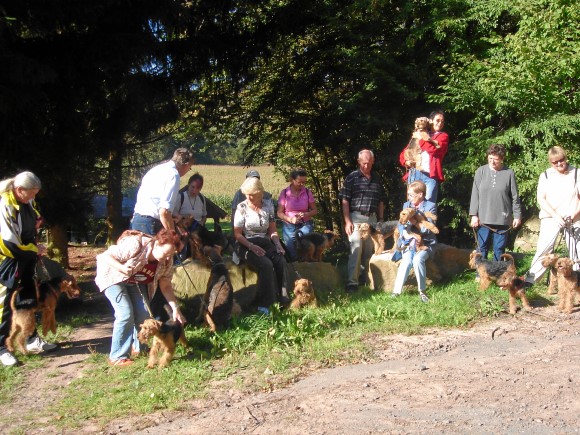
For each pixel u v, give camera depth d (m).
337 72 14.71
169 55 11.89
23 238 6.78
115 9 9.96
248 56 13.52
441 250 9.62
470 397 5.25
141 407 5.39
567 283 7.71
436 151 9.19
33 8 8.96
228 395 5.57
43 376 6.36
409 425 4.80
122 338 6.50
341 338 6.90
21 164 9.38
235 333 6.95
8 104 8.53
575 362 5.99
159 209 6.85
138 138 12.54
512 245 12.40
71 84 9.91
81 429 5.12
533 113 11.07
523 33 11.08
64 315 8.74
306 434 4.73
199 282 8.23
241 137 17.02
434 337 6.98
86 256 17.20
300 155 17.88
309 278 9.00
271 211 8.28
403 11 12.51
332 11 13.77
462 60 11.70
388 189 14.01
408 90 12.20
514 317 7.65
